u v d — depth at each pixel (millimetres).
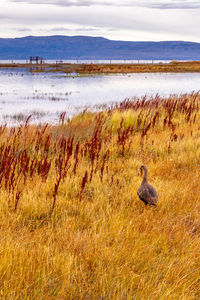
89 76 84812
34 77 78062
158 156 9156
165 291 3363
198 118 14438
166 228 4789
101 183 6727
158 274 3762
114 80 70500
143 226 4918
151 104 16781
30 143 9273
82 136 11266
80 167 7602
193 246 4355
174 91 44562
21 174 6887
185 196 6008
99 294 3459
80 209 5488
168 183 6758
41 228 4793
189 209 5609
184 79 75688
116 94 40406
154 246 4324
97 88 49906
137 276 3686
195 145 9742
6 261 3648
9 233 4434
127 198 6070
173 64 165750
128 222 4961
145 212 5371
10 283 3373
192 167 8094
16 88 48219
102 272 3652
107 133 11391
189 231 4695
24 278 3494
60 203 5633
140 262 3959
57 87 50875
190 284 3613
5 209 5309
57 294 3303
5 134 9820
